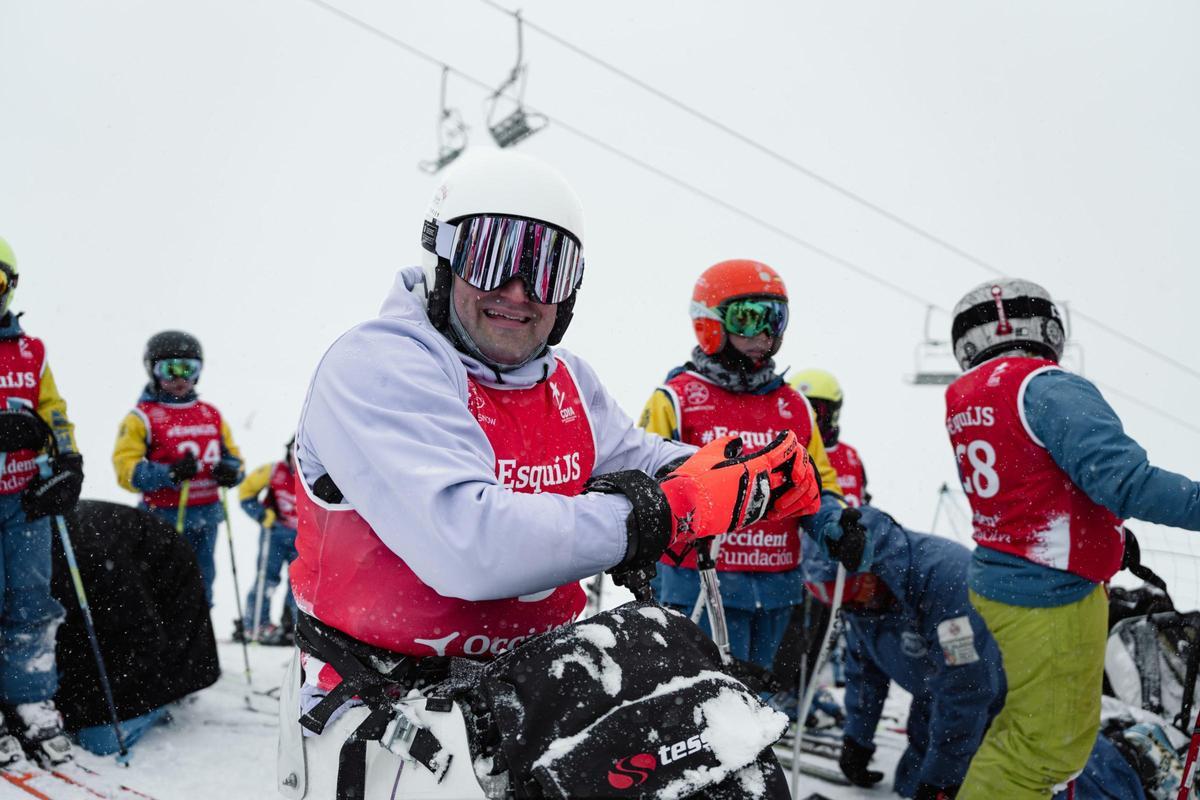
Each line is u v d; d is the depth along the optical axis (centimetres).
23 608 303
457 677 132
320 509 137
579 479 155
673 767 112
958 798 246
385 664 135
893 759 381
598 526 119
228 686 401
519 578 116
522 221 139
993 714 308
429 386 130
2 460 298
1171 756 294
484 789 117
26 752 304
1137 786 284
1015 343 257
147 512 357
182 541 359
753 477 137
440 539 117
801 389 505
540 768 109
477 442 131
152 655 329
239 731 343
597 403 165
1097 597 237
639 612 129
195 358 543
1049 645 232
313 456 138
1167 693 323
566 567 117
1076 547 232
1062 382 231
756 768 119
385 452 122
